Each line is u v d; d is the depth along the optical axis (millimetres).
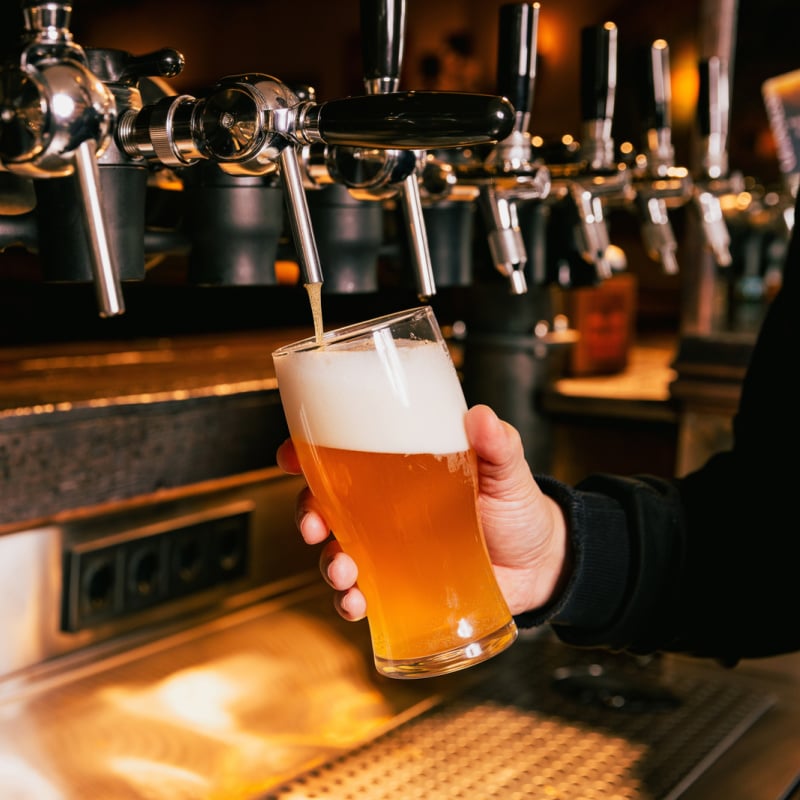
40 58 548
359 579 767
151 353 1816
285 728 1170
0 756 1061
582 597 958
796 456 1041
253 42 1839
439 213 1066
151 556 1317
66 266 718
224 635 1394
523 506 887
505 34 927
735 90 1846
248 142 641
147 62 683
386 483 700
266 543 1489
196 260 864
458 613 731
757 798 1050
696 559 1029
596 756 1138
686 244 1626
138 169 719
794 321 1075
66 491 1197
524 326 1712
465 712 1244
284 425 1492
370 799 1018
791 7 1728
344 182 788
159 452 1308
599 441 1772
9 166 559
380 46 747
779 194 1680
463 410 753
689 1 2135
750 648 1062
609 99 1094
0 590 1162
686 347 1627
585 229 1118
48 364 1602
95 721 1147
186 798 1004
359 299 2107
